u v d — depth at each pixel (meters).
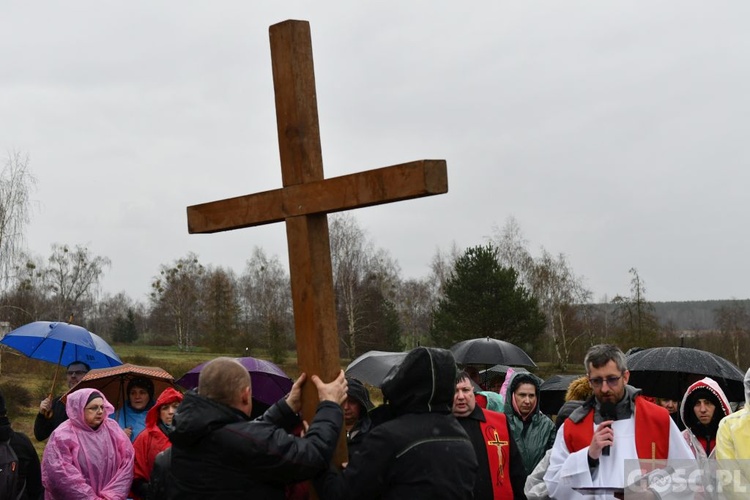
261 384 7.56
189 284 78.50
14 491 6.78
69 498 6.35
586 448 4.73
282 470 3.67
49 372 31.20
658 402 7.63
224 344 58.12
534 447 6.66
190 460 3.84
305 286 4.03
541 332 42.56
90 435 6.58
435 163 3.60
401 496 3.79
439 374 3.94
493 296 41.47
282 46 4.08
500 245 60.78
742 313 56.69
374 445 3.84
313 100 4.09
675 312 126.25
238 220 4.33
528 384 6.77
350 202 3.83
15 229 38.75
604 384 4.82
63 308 64.25
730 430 4.49
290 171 4.09
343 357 53.12
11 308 45.34
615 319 54.03
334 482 3.83
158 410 6.81
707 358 7.43
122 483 6.54
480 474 4.92
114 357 8.55
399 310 71.12
